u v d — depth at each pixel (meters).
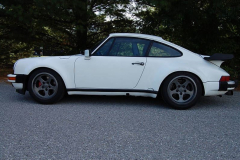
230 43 7.55
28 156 2.54
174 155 2.62
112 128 3.39
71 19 7.68
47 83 4.63
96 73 4.52
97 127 3.42
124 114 4.09
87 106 4.56
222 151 2.74
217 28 7.14
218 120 3.87
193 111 4.39
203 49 7.75
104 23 8.84
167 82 4.41
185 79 4.44
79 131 3.26
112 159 2.51
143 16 7.85
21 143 2.85
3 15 7.50
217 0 5.97
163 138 3.08
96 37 9.33
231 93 4.64
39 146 2.78
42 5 6.40
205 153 2.69
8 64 11.18
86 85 4.57
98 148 2.76
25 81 4.66
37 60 4.61
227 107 4.73
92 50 4.64
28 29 8.03
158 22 7.16
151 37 4.63
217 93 4.49
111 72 4.50
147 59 4.50
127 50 4.60
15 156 2.53
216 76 4.42
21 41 8.81
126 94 4.59
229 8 6.19
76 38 9.17
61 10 6.80
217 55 4.47
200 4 6.79
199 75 4.36
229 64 8.09
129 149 2.75
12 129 3.29
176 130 3.37
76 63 4.53
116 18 8.49
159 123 3.66
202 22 6.95
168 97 4.43
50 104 4.65
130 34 4.65
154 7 7.28
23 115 3.92
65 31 8.52
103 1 7.48
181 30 7.52
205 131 3.36
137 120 3.78
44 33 8.80
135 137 3.09
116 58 4.52
